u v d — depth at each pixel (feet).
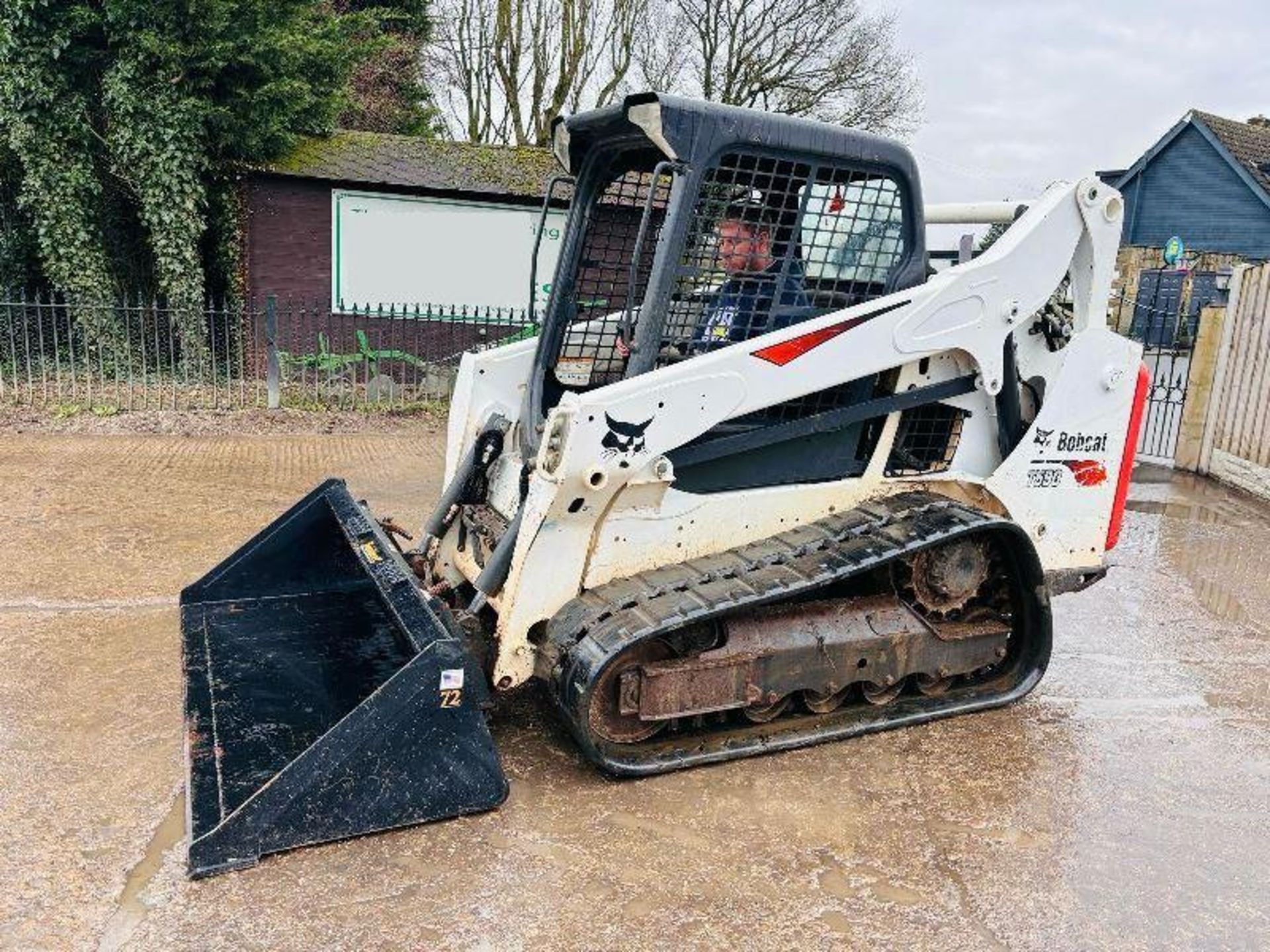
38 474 23.50
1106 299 12.85
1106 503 13.47
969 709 12.41
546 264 42.09
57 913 8.11
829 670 11.33
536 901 8.52
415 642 9.72
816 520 11.98
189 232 38.19
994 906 8.71
